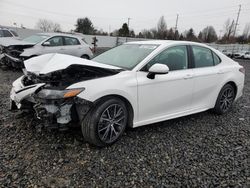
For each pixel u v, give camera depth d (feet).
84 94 9.61
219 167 9.60
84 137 10.46
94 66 10.37
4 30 35.86
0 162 9.08
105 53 14.58
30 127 12.03
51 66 10.32
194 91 13.69
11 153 9.72
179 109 13.34
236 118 15.61
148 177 8.72
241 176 9.05
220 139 12.19
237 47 144.46
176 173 9.05
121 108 10.87
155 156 10.13
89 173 8.75
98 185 8.15
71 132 11.68
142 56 12.22
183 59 13.37
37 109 9.80
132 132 12.35
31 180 8.18
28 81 11.36
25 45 28.86
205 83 14.17
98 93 9.85
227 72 15.52
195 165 9.64
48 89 9.52
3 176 8.29
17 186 7.85
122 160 9.69
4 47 28.02
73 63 10.08
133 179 8.56
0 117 13.21
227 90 15.93
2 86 20.67
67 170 8.85
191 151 10.75
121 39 140.77
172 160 9.91
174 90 12.60
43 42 29.89
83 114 9.91
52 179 8.30
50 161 9.34
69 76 10.51
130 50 13.50
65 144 10.61
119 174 8.79
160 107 12.29
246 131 13.44
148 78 11.48
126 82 10.78
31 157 9.53
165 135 12.27
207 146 11.34
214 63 15.15
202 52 14.60
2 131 11.58
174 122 14.21
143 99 11.44
